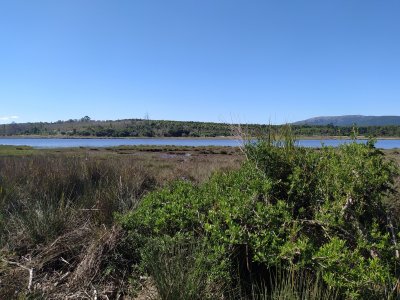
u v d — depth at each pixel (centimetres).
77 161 1010
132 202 557
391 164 385
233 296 327
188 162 1942
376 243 318
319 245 344
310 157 402
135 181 718
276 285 308
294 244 306
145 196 527
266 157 413
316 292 286
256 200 372
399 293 276
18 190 636
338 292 296
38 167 837
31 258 416
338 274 282
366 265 291
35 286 361
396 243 312
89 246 414
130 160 1179
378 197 356
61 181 704
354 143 405
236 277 340
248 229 351
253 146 440
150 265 349
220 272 320
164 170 1266
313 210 367
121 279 381
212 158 2583
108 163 979
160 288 312
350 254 291
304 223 356
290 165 408
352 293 270
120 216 447
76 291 360
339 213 337
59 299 346
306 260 297
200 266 323
